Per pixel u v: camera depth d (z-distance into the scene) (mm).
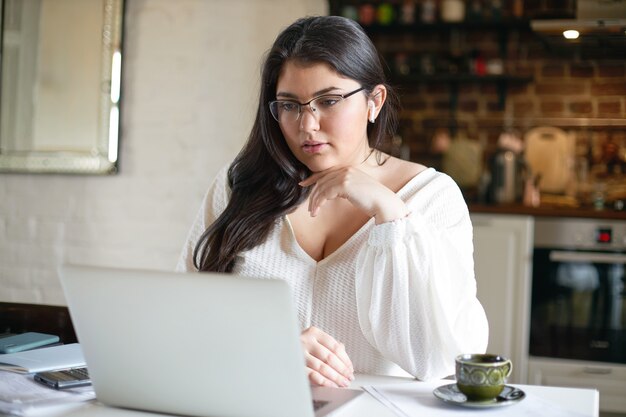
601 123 4273
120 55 4055
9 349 1690
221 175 2076
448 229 1856
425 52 4500
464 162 4375
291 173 1866
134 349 1289
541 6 4348
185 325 1237
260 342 1195
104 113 4066
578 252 3756
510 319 3816
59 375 1493
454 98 4469
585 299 3762
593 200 4273
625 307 3713
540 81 4379
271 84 1811
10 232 4227
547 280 3801
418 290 1649
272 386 1209
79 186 4156
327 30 1724
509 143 4316
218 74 4027
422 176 1930
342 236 1898
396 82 4469
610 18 3904
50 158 4129
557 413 1314
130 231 4102
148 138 4090
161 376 1283
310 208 1691
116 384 1327
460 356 1396
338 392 1422
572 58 4332
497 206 3848
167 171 4070
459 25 4293
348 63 1703
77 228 4156
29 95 4148
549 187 4309
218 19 4031
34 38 4137
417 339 1654
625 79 4289
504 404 1333
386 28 4402
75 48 4094
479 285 3854
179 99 4062
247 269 1884
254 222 1878
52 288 4176
